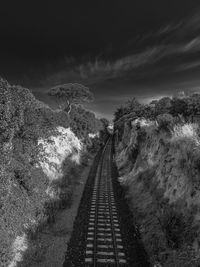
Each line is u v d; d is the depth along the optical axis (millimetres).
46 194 20641
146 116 43281
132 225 18625
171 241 13742
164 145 23234
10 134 14594
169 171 19359
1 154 14141
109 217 20141
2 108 13859
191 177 15094
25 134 18797
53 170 26016
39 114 24562
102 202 24047
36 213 17797
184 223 13609
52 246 15359
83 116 64500
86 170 39688
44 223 17688
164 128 24734
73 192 27000
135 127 44969
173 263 12438
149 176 24141
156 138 27562
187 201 14516
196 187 14172
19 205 15719
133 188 26422
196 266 11148
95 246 15273
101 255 14344
